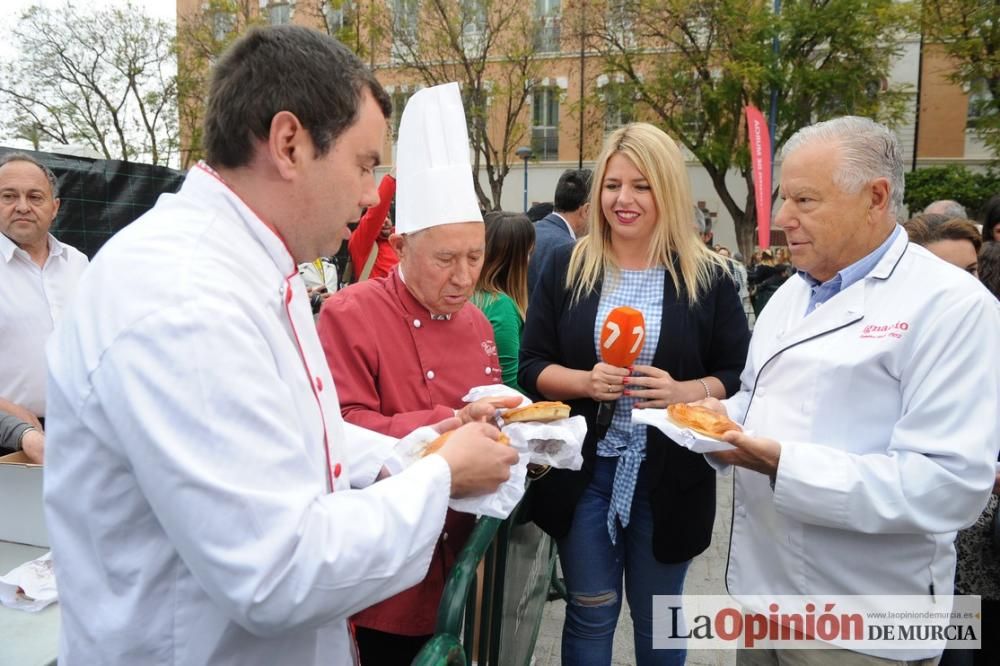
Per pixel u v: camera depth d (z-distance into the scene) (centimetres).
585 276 230
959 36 1866
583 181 446
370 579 93
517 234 322
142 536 96
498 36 2323
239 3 2173
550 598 371
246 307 95
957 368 150
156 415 84
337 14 2280
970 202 2077
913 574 164
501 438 140
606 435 224
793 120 2012
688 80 2075
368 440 145
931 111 2441
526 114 2673
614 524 222
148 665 97
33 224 308
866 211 166
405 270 191
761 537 186
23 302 310
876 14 1877
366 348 185
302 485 92
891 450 157
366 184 114
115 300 89
